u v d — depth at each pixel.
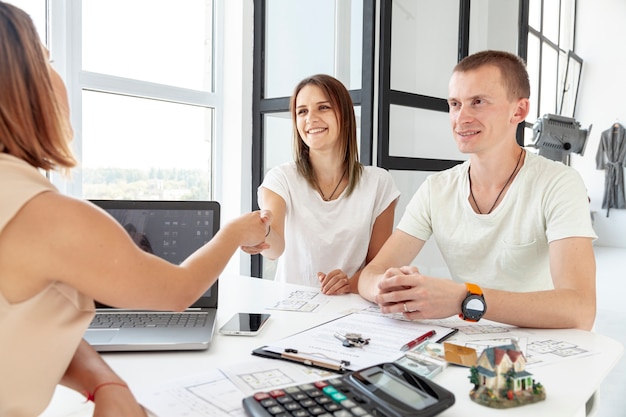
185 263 0.68
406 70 2.64
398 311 1.03
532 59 5.94
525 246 1.32
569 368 0.78
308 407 0.57
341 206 1.80
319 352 0.83
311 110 1.74
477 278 1.42
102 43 2.34
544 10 6.21
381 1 2.46
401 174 2.67
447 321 1.06
